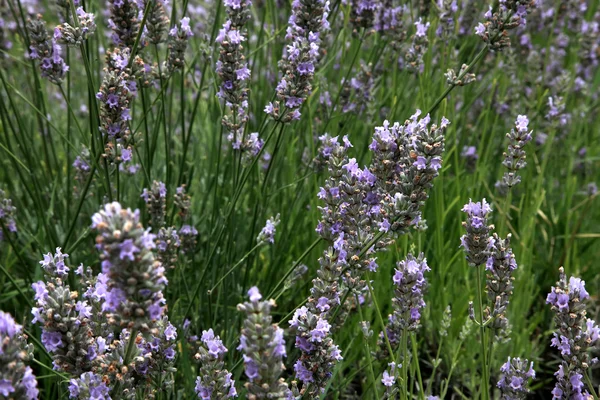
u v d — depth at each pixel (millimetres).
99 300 748
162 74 957
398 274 771
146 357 744
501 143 1194
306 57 835
